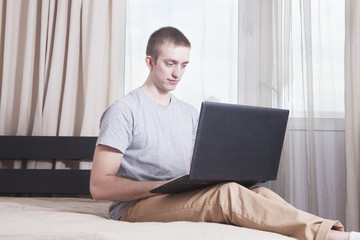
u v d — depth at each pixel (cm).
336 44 252
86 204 181
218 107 107
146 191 129
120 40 252
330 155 247
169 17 254
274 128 121
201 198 118
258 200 111
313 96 248
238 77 256
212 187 120
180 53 143
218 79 252
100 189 126
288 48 246
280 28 249
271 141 122
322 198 244
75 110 249
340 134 249
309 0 248
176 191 123
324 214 243
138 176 140
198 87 251
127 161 141
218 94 251
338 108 250
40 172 231
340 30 252
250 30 257
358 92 239
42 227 105
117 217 138
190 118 157
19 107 247
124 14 255
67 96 242
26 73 243
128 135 137
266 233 100
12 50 249
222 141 110
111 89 245
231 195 114
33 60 248
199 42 253
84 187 230
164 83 144
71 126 244
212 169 110
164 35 144
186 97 251
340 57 251
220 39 254
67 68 243
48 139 234
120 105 138
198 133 106
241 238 94
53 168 245
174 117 149
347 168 236
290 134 243
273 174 127
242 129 113
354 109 240
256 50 256
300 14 249
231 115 110
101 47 246
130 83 249
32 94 249
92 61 243
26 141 234
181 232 99
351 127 239
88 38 246
